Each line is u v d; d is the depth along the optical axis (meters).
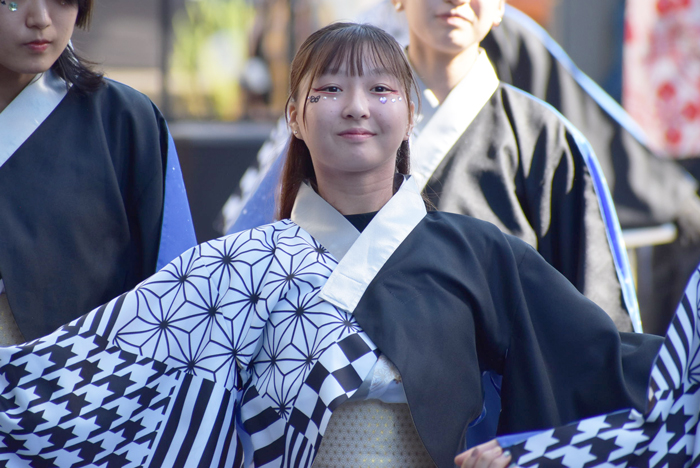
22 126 6.79
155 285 5.75
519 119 8.08
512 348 5.71
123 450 5.67
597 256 8.00
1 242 6.58
